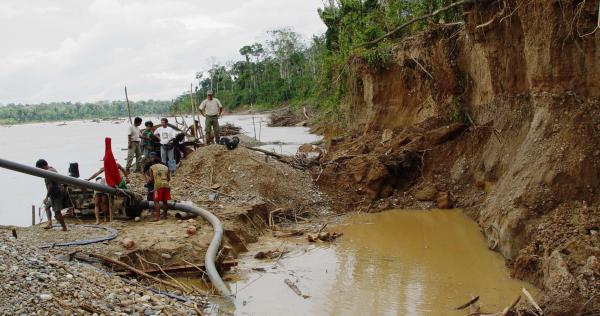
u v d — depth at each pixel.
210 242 11.77
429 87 21.52
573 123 11.78
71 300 7.62
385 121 24.92
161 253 11.06
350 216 16.55
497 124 16.59
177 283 10.19
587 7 11.80
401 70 24.00
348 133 28.86
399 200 17.67
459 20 19.75
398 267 11.49
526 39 13.20
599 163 11.11
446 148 18.78
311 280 10.80
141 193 15.34
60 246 10.80
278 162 19.36
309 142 37.16
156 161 13.80
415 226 15.00
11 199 20.58
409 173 18.67
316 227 15.21
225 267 11.34
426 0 21.67
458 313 8.97
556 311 8.27
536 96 13.12
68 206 13.48
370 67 25.14
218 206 14.73
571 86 12.27
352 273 11.18
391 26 24.22
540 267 9.91
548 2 12.26
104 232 11.83
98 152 38.03
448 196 17.05
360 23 26.17
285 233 14.38
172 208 13.68
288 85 97.88
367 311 9.16
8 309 6.77
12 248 8.58
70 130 84.62
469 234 13.90
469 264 11.48
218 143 20.50
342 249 12.98
